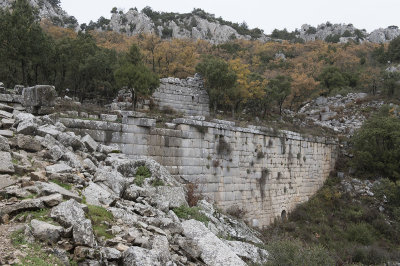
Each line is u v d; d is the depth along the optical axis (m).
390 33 125.56
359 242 23.95
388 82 47.94
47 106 14.86
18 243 6.07
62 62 32.38
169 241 8.94
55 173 9.12
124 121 15.91
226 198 20.44
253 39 115.31
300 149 28.41
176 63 47.00
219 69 34.72
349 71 63.31
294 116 43.75
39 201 7.29
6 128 11.65
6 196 7.55
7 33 26.41
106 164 12.75
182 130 18.19
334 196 29.67
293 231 23.77
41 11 96.62
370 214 27.33
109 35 77.31
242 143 21.97
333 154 33.97
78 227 6.70
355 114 44.50
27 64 30.52
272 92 39.91
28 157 9.95
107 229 7.63
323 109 47.19
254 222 21.70
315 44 91.19
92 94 34.44
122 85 28.56
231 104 38.06
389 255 21.73
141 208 10.02
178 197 13.16
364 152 32.72
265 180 23.83
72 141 12.13
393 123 33.62
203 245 9.45
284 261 9.92
